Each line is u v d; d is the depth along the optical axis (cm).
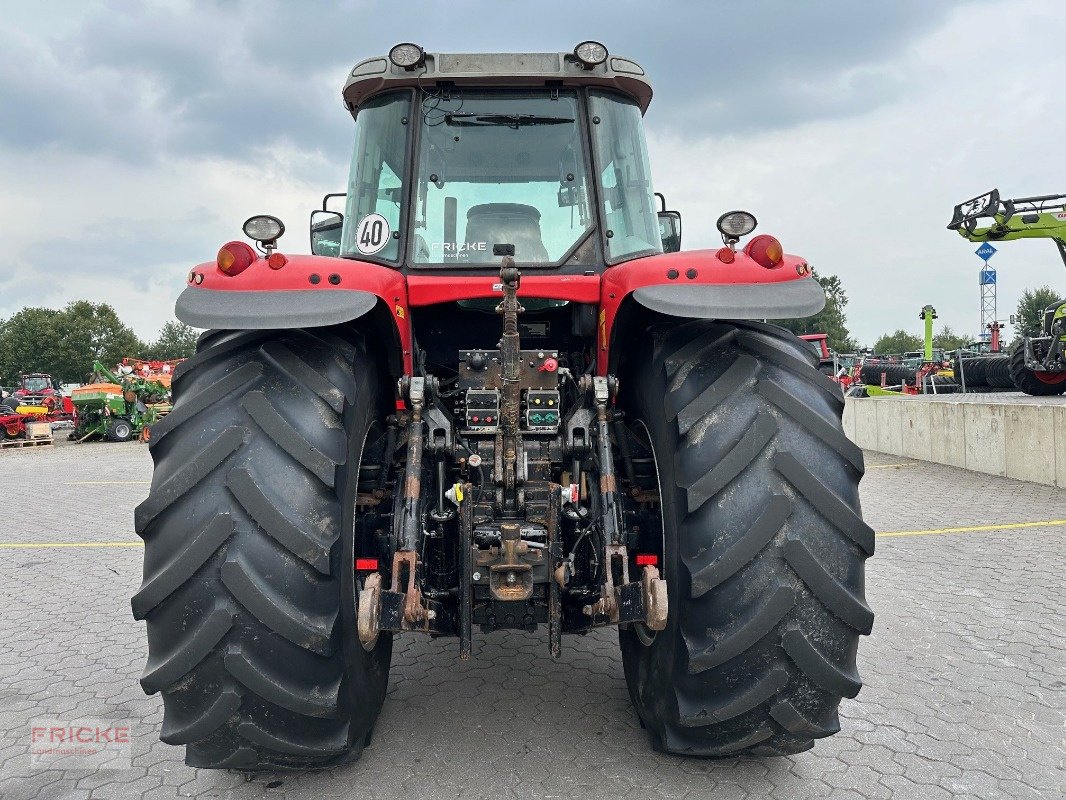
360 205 319
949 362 2302
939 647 372
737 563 210
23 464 1494
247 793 249
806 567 210
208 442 209
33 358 7762
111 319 8406
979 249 1736
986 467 959
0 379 7769
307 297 221
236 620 200
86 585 533
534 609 249
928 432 1092
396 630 229
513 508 256
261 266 225
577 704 312
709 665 213
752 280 233
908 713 302
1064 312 1530
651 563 260
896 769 259
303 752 217
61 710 320
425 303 294
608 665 356
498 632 405
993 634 389
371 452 278
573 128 317
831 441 221
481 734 286
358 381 239
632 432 289
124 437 2089
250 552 203
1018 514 698
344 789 249
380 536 270
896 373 2369
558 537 245
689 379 236
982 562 531
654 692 249
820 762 264
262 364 225
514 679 339
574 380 293
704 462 220
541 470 266
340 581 214
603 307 290
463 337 330
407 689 329
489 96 316
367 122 322
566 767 260
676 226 389
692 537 218
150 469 1347
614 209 320
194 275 229
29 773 265
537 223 309
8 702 328
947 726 291
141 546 669
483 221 309
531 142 315
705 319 256
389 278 259
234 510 204
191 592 201
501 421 259
